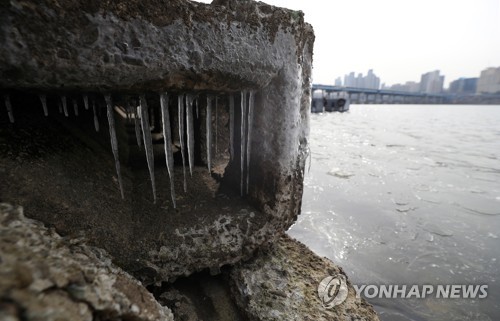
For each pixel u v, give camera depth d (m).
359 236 4.89
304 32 2.16
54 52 1.33
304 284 2.08
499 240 4.87
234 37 1.79
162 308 1.41
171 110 5.22
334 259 4.17
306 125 2.49
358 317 1.89
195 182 2.80
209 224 2.10
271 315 1.79
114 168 2.50
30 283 0.86
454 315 3.19
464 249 4.59
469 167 9.88
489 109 73.69
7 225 1.09
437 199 6.72
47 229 1.27
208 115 2.16
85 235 1.60
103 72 1.46
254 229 2.22
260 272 2.13
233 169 2.62
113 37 1.43
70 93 1.64
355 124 27.61
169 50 1.59
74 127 2.63
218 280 2.16
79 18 1.33
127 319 1.16
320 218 5.50
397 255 4.36
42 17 1.27
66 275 1.00
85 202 1.76
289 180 2.32
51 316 0.84
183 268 1.97
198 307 1.91
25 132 1.83
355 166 9.78
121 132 5.32
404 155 11.88
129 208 2.07
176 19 1.58
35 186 1.55
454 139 17.38
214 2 1.87
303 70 2.33
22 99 2.05
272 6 1.93
